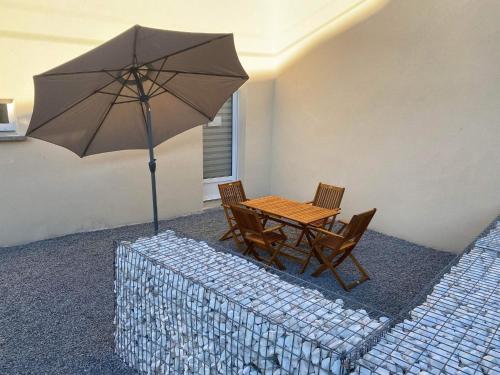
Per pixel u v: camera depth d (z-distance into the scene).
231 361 1.83
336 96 5.62
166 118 3.91
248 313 1.74
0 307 3.35
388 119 5.03
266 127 6.71
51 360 2.67
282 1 6.20
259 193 6.86
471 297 1.99
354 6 5.19
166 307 2.18
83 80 2.70
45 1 4.42
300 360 1.54
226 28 5.88
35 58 4.48
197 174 6.09
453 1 4.23
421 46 4.57
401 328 1.70
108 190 5.28
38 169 4.71
